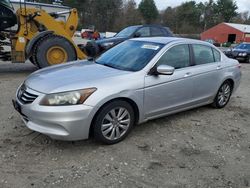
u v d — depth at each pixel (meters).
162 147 4.79
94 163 4.21
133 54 5.46
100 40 11.81
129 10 89.56
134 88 4.78
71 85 4.36
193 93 5.90
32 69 11.77
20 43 10.30
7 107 6.29
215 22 100.56
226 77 6.65
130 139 4.98
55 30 10.84
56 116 4.17
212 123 5.97
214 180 3.99
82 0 78.56
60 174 3.92
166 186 3.80
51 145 4.64
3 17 10.12
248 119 6.39
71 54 10.41
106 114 4.55
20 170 3.97
